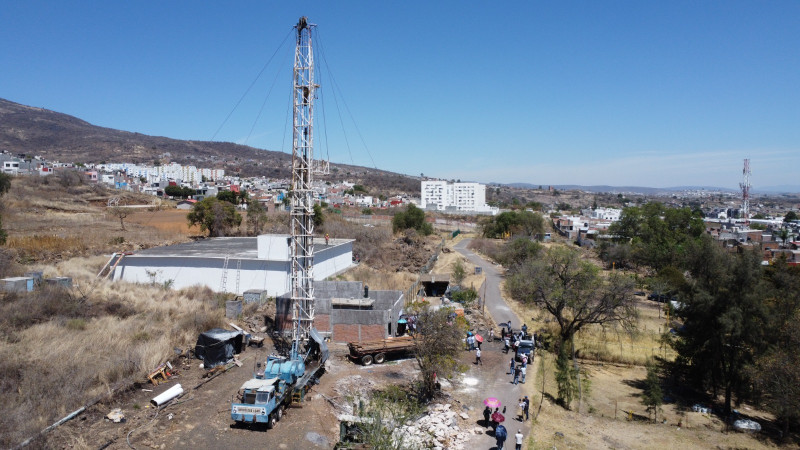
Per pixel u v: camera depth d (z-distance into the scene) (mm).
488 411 26500
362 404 24312
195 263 47094
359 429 22531
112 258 48781
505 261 76062
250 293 43062
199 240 63500
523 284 44406
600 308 40781
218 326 35625
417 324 31953
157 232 73562
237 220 79312
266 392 23859
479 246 99062
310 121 33125
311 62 32906
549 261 44500
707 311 33969
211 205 76812
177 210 111188
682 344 38062
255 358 32406
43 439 19922
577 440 26125
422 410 26469
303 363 29391
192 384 27891
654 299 64125
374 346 33938
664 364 40344
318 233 85125
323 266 53125
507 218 121562
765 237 123188
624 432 28047
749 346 32719
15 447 19031
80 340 30203
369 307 40938
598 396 33625
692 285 36062
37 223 72812
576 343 43469
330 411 26312
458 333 30281
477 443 24281
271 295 45625
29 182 112625
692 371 36375
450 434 24688
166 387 27203
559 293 39875
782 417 29734
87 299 37938
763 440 28453
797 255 94438
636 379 37875
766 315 32219
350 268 61156
